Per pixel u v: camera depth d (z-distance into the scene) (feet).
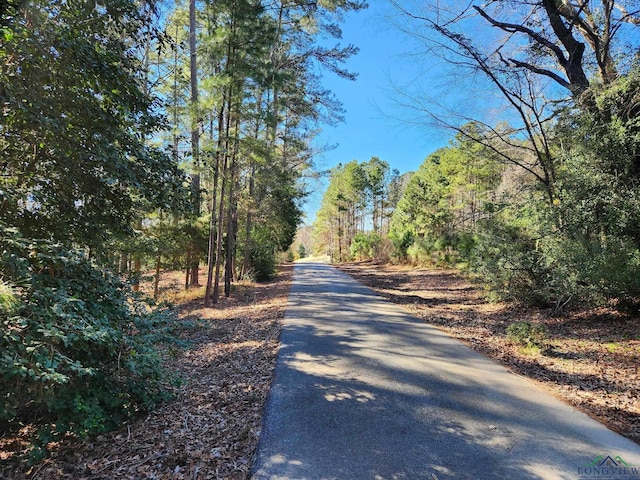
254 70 32.45
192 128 32.09
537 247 27.04
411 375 15.96
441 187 86.43
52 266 10.20
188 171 30.91
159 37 13.56
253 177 42.39
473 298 36.83
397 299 38.55
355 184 135.03
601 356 17.69
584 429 11.21
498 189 39.09
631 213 21.77
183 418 12.51
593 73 30.53
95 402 10.77
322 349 19.94
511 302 30.42
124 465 9.73
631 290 21.13
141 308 13.33
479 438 10.70
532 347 18.98
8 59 9.40
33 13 9.37
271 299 39.17
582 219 23.66
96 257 13.23
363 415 12.23
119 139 12.07
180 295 43.21
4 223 9.55
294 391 14.30
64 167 11.40
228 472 9.27
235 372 17.07
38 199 10.86
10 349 8.19
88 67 10.69
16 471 9.39
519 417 12.04
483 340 21.72
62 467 9.70
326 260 166.30
